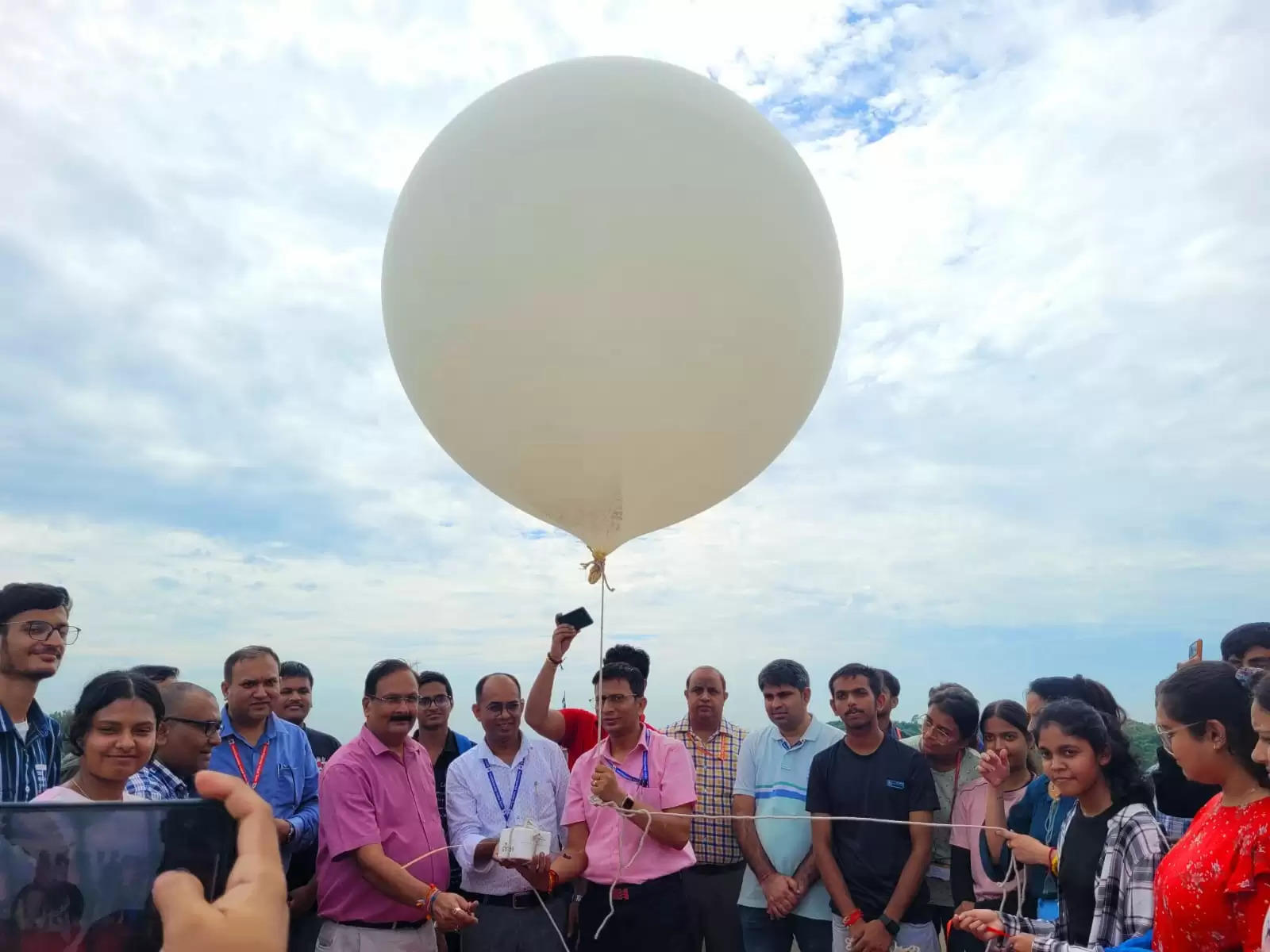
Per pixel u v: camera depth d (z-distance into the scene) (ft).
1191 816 9.04
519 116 7.91
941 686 11.88
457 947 11.68
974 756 11.51
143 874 2.21
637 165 7.54
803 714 12.40
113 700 7.56
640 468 8.36
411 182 8.64
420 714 12.90
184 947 1.74
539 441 8.21
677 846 10.74
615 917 10.62
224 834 2.21
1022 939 7.49
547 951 10.96
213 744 9.81
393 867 10.07
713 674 13.26
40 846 2.21
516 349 7.79
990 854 10.01
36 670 9.27
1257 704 6.02
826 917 11.48
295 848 10.87
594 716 13.83
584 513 8.84
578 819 11.15
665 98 7.90
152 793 9.21
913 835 10.91
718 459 8.51
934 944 10.92
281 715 14.34
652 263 7.47
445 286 7.93
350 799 10.36
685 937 10.71
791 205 8.09
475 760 11.85
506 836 10.02
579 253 7.48
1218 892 6.07
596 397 7.85
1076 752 7.95
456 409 8.45
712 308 7.62
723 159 7.73
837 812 11.30
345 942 10.21
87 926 2.19
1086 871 7.90
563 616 13.03
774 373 8.16
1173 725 6.57
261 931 1.80
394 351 8.93
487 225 7.69
